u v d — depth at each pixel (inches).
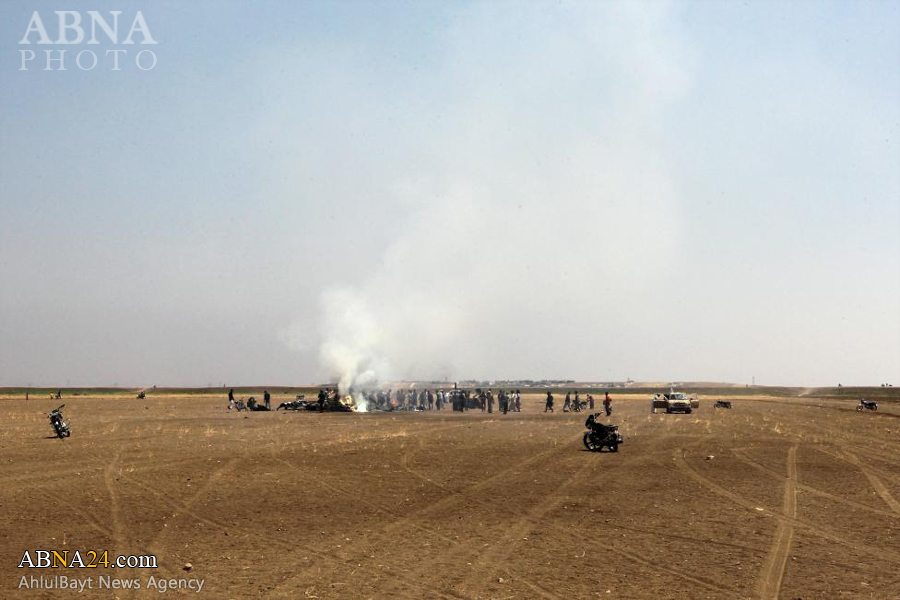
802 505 748.6
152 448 1320.1
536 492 831.7
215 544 571.2
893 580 467.8
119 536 597.6
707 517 684.1
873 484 896.9
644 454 1250.0
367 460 1141.1
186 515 689.0
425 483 900.6
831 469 1045.8
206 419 2380.7
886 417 2728.8
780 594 437.7
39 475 956.0
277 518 676.7
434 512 709.3
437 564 510.0
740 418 2534.5
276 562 515.5
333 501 768.3
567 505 747.4
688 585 456.1
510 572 488.1
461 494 817.5
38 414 2815.0
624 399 5949.8
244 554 539.2
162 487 858.1
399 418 2500.0
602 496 804.6
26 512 699.4
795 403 4896.7
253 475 964.6
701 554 538.9
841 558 525.7
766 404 4586.6
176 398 5689.0
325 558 527.2
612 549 554.9
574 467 1065.5
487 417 2588.6
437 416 2672.2
